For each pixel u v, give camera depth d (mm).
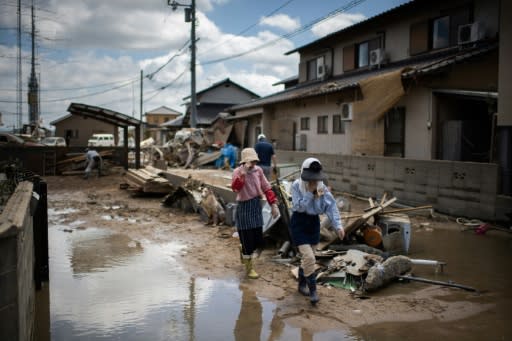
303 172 4969
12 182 5891
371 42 18406
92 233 8766
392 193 11711
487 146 12312
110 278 5930
